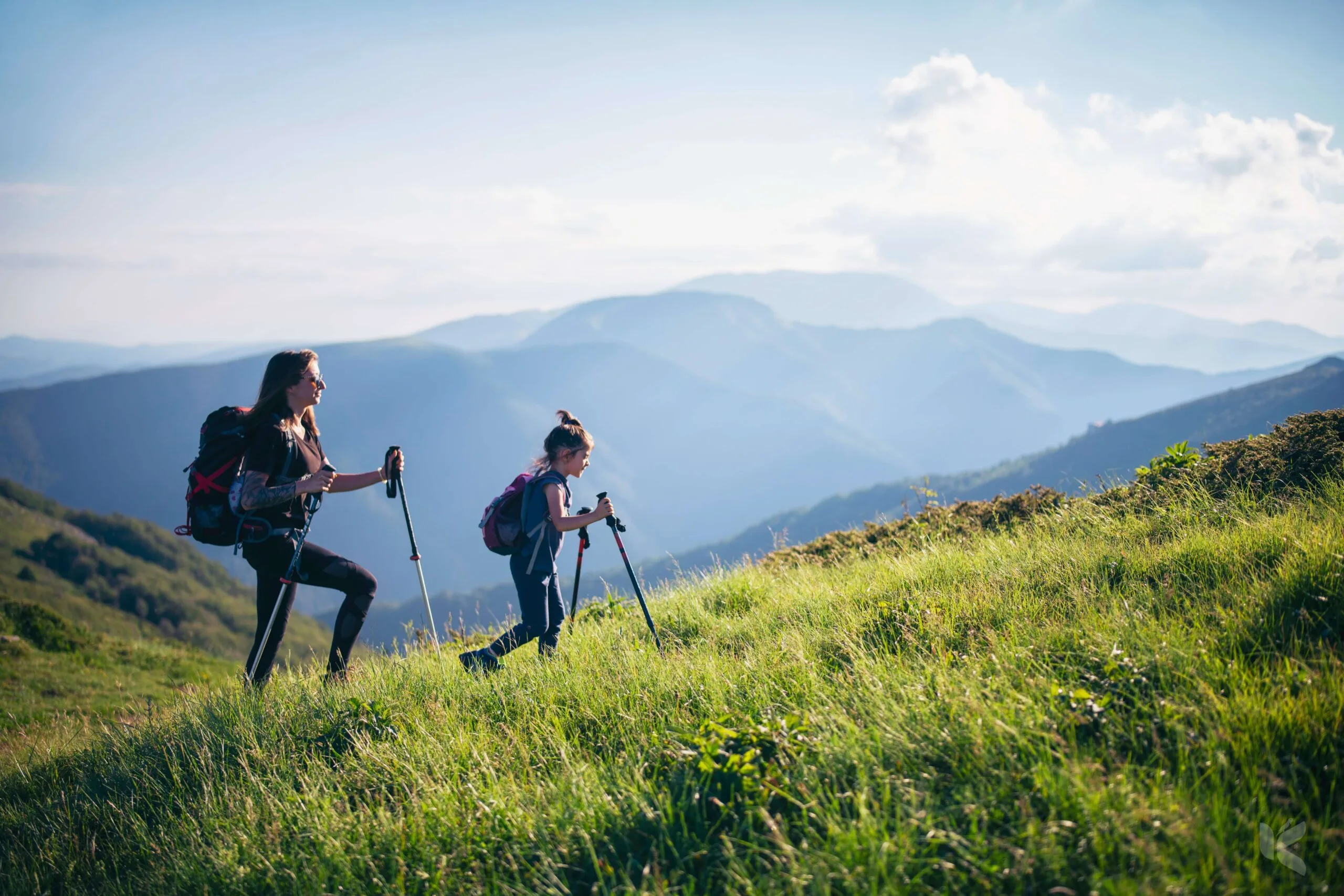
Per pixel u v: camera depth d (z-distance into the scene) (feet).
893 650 15.83
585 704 15.49
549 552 19.16
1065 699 11.61
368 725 15.88
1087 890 8.27
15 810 16.63
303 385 19.45
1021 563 19.42
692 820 10.85
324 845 11.96
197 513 18.95
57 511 388.78
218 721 18.07
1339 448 20.93
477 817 11.89
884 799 9.99
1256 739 9.92
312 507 20.59
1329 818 8.60
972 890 8.57
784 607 20.88
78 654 48.21
